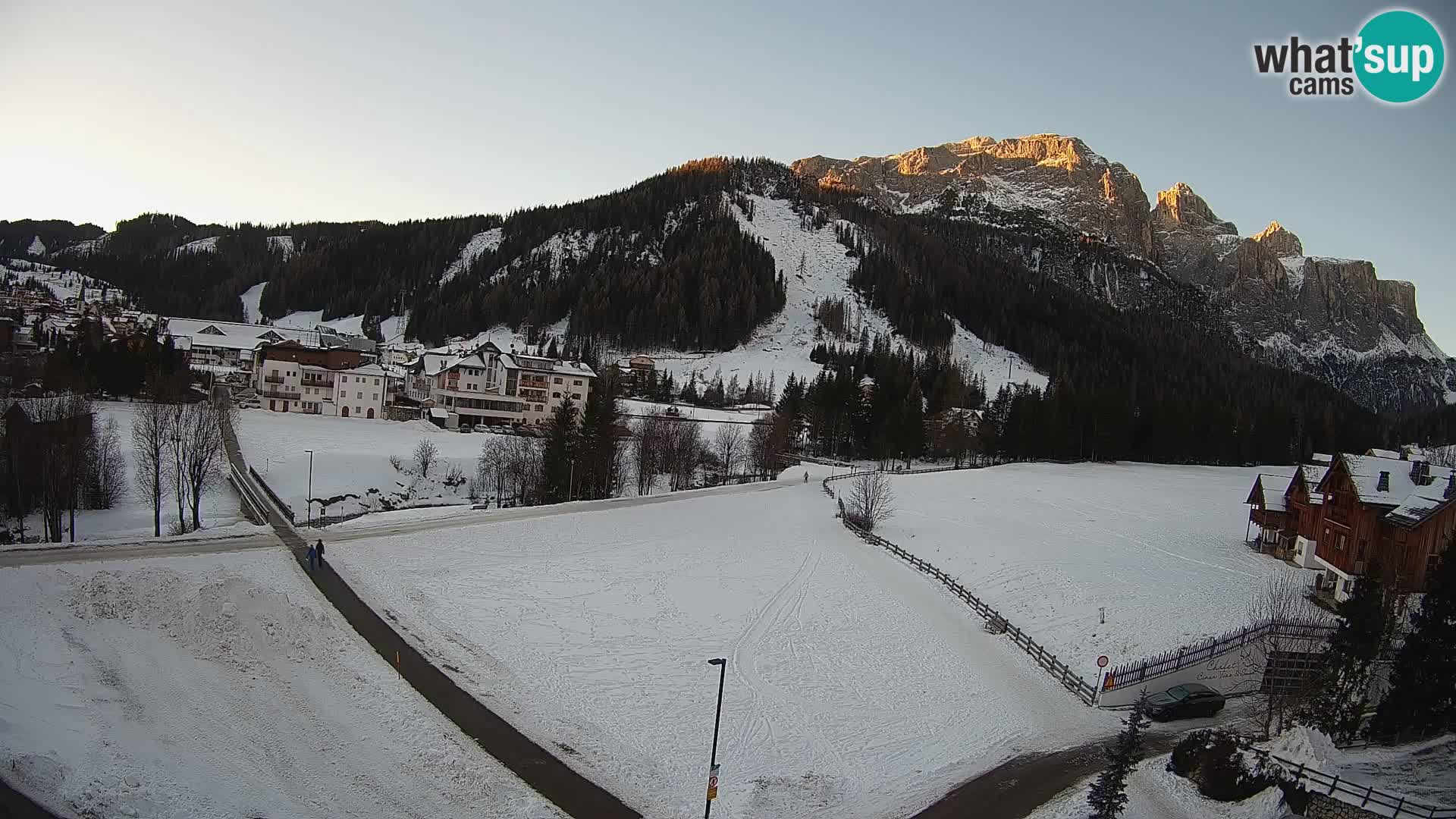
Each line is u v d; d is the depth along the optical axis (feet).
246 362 534.37
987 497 309.22
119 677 103.50
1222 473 419.74
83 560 146.82
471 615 150.41
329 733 99.91
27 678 98.12
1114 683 134.21
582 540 210.59
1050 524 258.98
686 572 191.11
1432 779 102.58
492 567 181.06
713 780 88.17
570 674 129.49
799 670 139.95
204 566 152.76
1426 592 120.98
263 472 273.13
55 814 73.20
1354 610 119.65
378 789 89.66
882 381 557.74
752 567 198.90
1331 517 192.34
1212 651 142.20
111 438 250.37
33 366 379.96
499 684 121.90
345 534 194.18
